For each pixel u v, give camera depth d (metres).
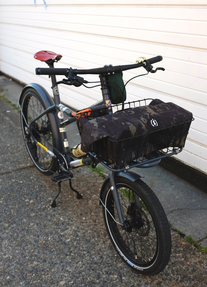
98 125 1.35
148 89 2.82
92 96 3.81
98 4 3.10
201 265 1.81
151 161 1.50
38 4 4.33
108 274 1.76
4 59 6.67
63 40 4.01
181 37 2.33
